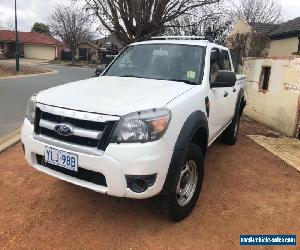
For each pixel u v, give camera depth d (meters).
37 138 3.56
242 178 5.26
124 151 3.11
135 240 3.47
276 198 4.61
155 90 3.79
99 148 3.19
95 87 3.93
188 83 4.34
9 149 6.04
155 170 3.18
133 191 3.21
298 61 7.85
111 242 3.42
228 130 6.77
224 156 6.31
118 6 14.37
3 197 4.25
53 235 3.49
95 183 3.33
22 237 3.44
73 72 29.88
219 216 4.02
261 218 4.04
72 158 3.29
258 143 7.30
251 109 10.54
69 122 3.32
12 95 12.28
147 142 3.16
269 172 5.59
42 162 3.67
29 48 59.47
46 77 21.91
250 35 21.55
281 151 6.74
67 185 4.64
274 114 8.91
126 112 3.16
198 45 4.89
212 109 4.59
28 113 3.80
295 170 5.75
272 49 21.25
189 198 3.88
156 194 3.32
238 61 13.18
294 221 4.02
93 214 3.93
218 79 4.50
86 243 3.38
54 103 3.45
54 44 60.41
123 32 14.93
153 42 5.18
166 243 3.45
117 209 4.05
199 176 3.98
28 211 3.94
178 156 3.40
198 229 3.72
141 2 14.05
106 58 17.88
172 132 3.33
